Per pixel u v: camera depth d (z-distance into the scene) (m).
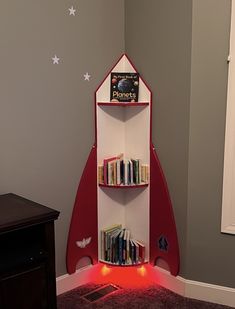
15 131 1.96
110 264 2.40
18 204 1.71
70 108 2.18
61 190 2.21
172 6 2.08
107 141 2.38
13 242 1.70
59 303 2.18
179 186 2.19
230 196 2.06
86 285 2.38
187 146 2.11
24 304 1.58
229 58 1.93
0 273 1.49
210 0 1.93
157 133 2.27
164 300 2.22
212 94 2.01
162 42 2.16
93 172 2.35
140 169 2.37
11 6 1.86
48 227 1.61
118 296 2.26
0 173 1.92
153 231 2.38
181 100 2.11
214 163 2.07
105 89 2.32
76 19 2.12
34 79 2.00
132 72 2.34
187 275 2.23
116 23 2.32
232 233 2.09
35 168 2.07
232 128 2.00
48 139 2.10
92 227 2.39
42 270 1.62
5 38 1.86
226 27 1.92
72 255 2.30
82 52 2.18
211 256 2.17
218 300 2.18
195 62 2.02
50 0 2.00
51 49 2.04
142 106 2.31
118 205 2.50
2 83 1.88
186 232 2.19
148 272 2.46
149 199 2.37
